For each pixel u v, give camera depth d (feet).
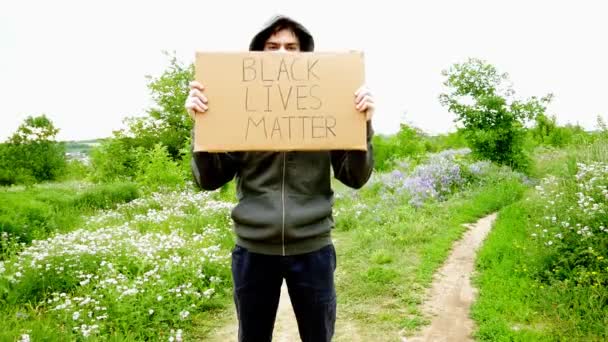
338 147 7.73
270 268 7.83
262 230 7.66
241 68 7.95
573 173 28.07
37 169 88.33
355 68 7.95
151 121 64.64
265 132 7.77
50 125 91.40
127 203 41.73
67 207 38.86
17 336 13.00
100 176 60.75
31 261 19.42
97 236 23.48
